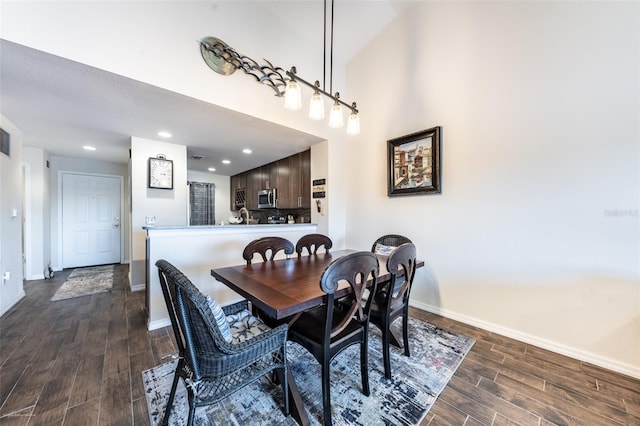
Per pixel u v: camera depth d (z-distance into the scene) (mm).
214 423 1260
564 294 1900
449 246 2527
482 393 1482
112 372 1644
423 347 1985
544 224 1980
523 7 2055
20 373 1626
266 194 4848
